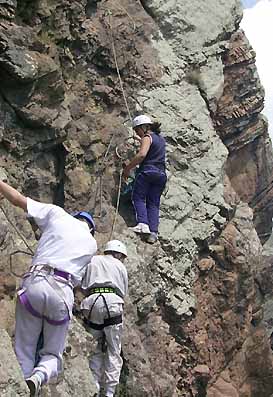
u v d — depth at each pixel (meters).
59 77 9.11
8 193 6.05
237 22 13.52
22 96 8.77
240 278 11.94
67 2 10.05
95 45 10.68
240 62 13.28
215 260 11.70
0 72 8.59
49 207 6.05
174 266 10.82
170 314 10.53
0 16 8.74
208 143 12.01
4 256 7.65
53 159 9.42
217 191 11.81
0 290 7.46
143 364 8.99
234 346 11.81
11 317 7.37
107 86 10.86
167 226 10.91
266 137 13.95
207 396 11.12
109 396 7.76
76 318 8.44
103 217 9.86
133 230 10.03
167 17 12.62
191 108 12.12
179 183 11.43
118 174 10.33
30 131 8.98
